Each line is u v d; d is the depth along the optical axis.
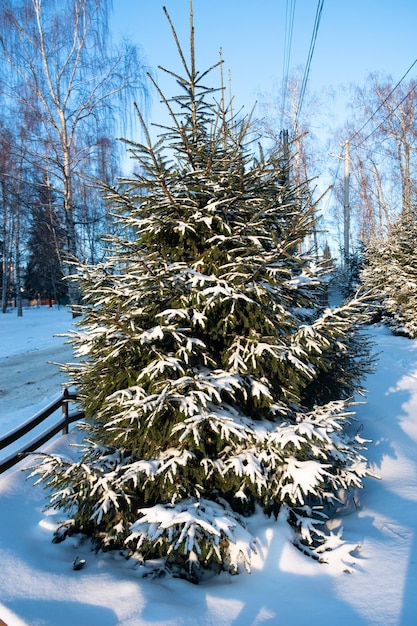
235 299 2.98
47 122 14.59
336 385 4.24
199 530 2.70
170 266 3.07
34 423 4.43
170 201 3.14
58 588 2.63
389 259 12.13
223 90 3.53
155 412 2.72
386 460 4.57
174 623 2.36
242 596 2.64
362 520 3.48
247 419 3.17
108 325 3.15
